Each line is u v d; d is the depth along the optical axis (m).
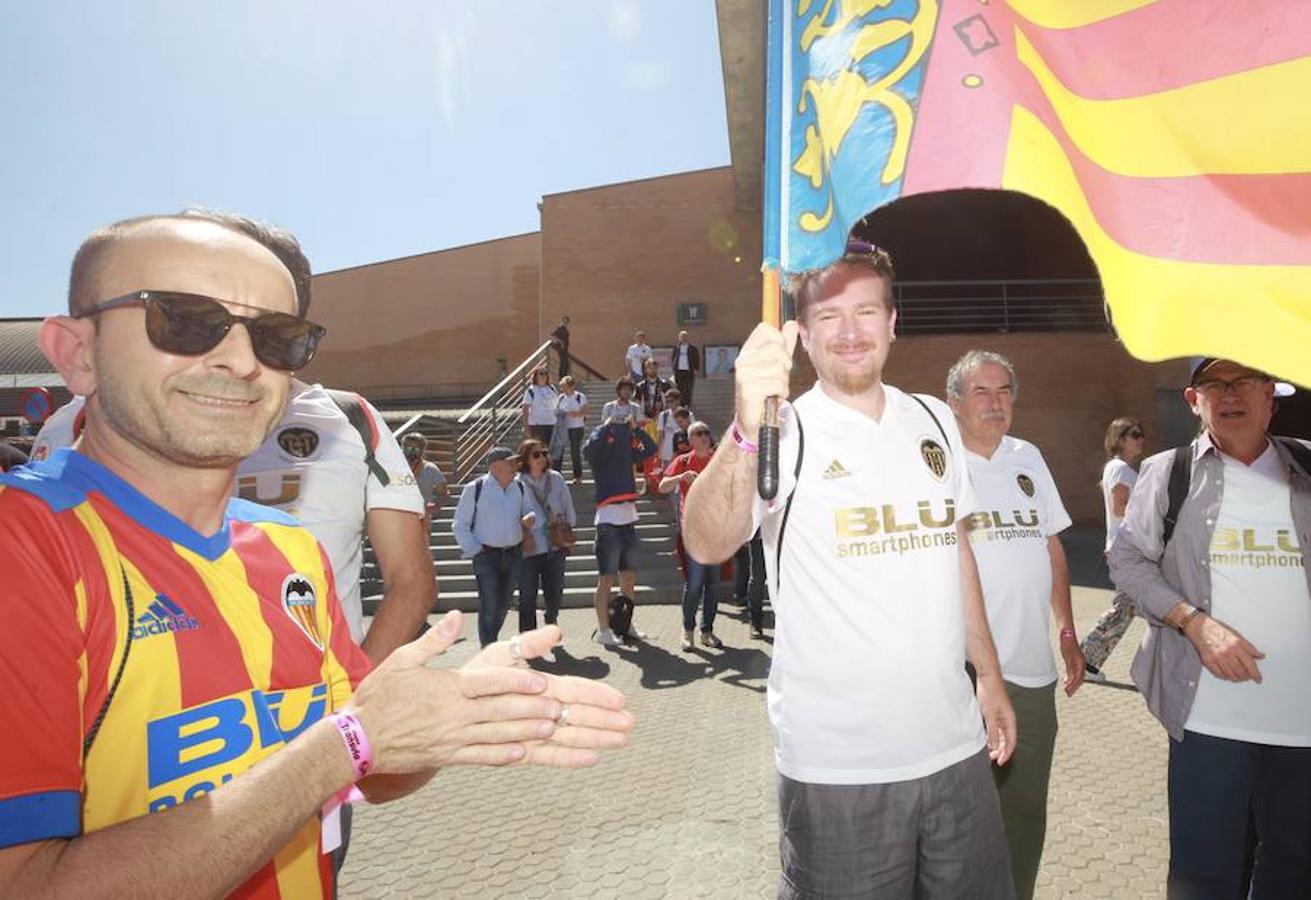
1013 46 1.72
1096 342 14.47
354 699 1.01
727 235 24.14
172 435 1.09
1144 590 2.63
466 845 3.60
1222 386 2.54
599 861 3.41
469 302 29.89
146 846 0.84
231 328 1.11
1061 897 2.99
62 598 0.93
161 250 1.10
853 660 1.87
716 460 1.83
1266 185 1.60
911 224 21.53
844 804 1.85
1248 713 2.45
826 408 2.05
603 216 24.41
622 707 1.15
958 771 1.91
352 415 2.13
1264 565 2.50
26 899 0.78
